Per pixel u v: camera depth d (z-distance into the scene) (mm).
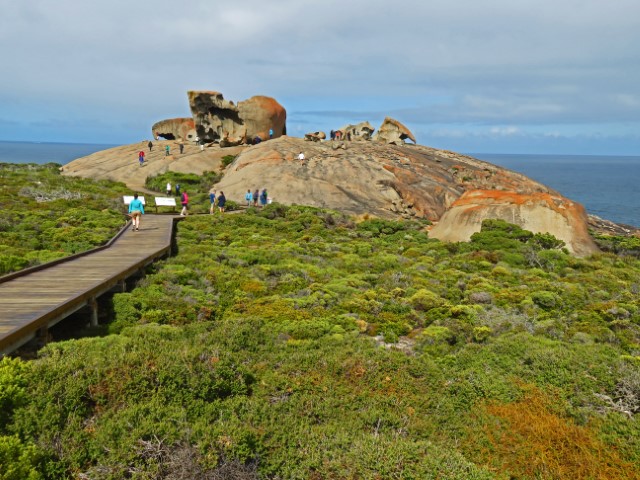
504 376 9500
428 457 6836
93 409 7184
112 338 9578
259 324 11391
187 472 6145
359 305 13633
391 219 34969
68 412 6922
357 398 8547
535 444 7684
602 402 8594
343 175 40312
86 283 12133
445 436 7828
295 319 12234
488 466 7188
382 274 17984
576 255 25188
